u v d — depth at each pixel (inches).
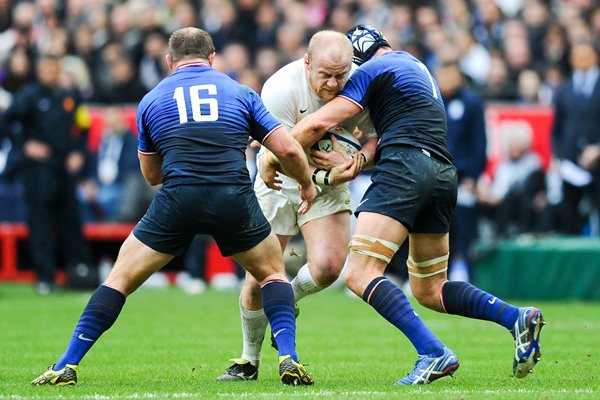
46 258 2174.0
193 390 904.3
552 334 1459.2
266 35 2719.0
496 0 2910.9
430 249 970.1
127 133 2354.8
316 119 941.8
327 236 1006.4
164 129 919.0
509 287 2017.7
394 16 2637.8
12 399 843.4
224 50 2672.2
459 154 2066.9
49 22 2780.5
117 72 2519.7
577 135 2156.7
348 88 952.9
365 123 1005.2
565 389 909.8
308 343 1366.9
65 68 2249.0
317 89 959.6
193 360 1180.5
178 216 905.5
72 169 2172.7
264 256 927.7
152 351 1269.7
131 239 922.7
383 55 976.3
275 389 901.8
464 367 1111.0
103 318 924.6
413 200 928.3
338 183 981.8
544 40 2628.0
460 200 2066.9
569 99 2164.1
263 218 927.7
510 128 2290.8
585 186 2160.4
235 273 2316.7
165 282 2444.6
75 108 2180.1
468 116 2059.5
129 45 2613.2
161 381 990.4
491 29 2694.4
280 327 925.8
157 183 977.5
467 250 2076.8
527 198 2214.6
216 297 2076.8
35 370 1089.4
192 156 908.0
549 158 2293.3
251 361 1005.8
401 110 951.0
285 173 943.0
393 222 927.0
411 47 2475.4
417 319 922.7
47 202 2150.6
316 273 1000.9
